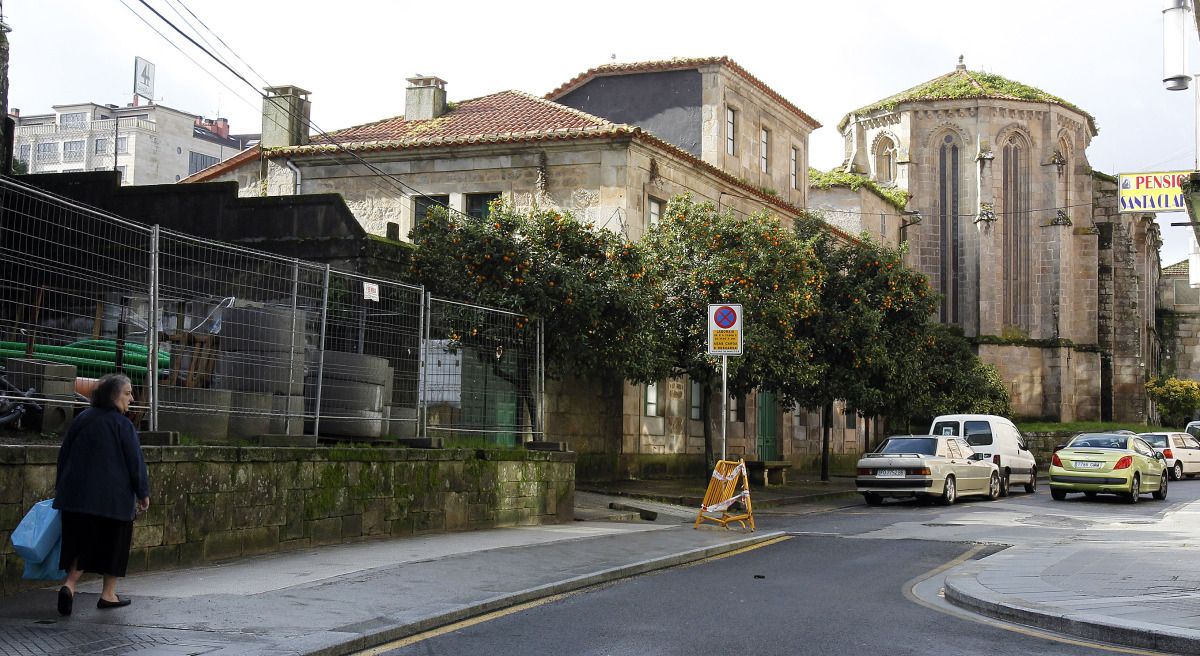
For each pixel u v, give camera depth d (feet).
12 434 35.65
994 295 213.46
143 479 29.32
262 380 44.86
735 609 34.45
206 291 42.42
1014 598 35.58
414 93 111.96
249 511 41.01
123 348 38.45
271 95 110.63
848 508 87.04
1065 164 218.59
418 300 55.36
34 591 31.81
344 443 50.60
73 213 36.58
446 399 57.52
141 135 289.33
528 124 103.04
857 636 30.14
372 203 103.91
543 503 61.98
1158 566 44.57
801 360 95.14
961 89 217.97
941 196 219.41
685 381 109.09
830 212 182.91
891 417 127.95
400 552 43.65
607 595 36.96
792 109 132.87
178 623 27.63
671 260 88.63
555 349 73.46
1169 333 313.32
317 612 29.89
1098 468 91.71
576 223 75.82
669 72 118.11
